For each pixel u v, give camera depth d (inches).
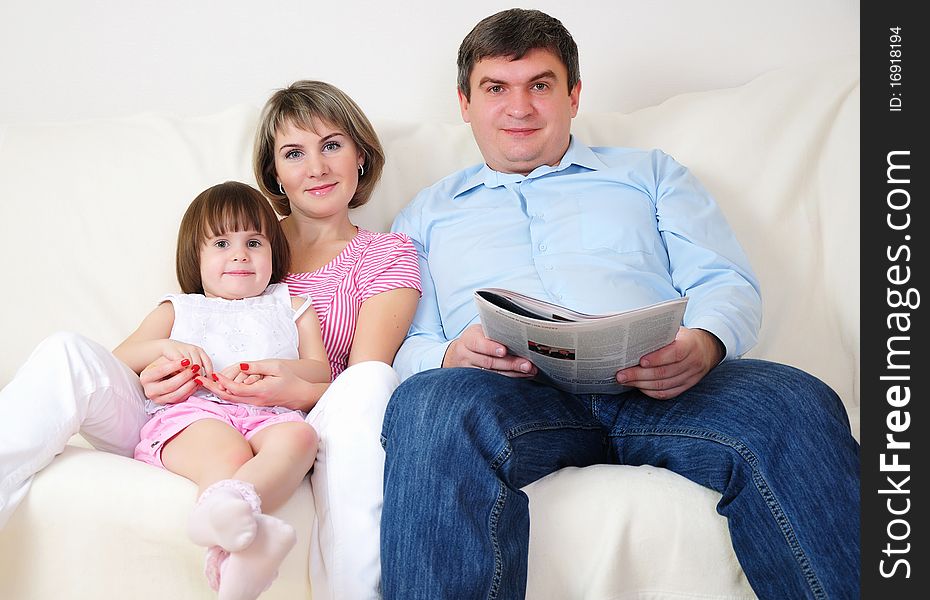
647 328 42.8
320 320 60.3
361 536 44.6
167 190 64.0
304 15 79.9
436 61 81.1
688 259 59.2
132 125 67.1
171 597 42.7
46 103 78.5
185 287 59.4
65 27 78.1
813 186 67.4
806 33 80.7
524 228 62.1
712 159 68.3
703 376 49.3
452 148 70.9
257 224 58.1
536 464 46.6
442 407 43.6
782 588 41.9
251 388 50.8
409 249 62.8
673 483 45.2
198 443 47.3
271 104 63.5
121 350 54.1
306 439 46.2
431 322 61.8
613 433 50.7
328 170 62.1
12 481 42.1
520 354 46.5
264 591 41.8
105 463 43.8
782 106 68.9
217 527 37.5
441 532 40.8
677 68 81.7
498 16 64.5
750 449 43.6
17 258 61.8
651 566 43.5
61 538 42.6
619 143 70.9
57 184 63.7
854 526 41.0
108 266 61.9
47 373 44.6
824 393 44.8
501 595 40.7
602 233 60.0
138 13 78.6
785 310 65.0
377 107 81.3
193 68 79.4
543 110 63.1
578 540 43.8
